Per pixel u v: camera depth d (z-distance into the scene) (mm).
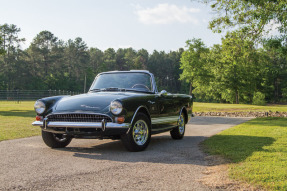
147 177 3746
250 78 56844
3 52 26281
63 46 103875
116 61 130500
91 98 5586
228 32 13273
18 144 6438
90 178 3695
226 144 6191
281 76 81812
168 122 6730
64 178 3693
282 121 11828
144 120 5652
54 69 94312
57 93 47688
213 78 59188
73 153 5398
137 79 6641
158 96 6281
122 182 3525
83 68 99500
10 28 80688
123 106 5105
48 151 5602
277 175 3605
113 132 5094
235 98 65438
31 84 81562
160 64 134125
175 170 4102
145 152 5523
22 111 18359
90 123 5086
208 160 4762
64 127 5273
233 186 3326
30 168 4215
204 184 3443
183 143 6777
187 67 59906
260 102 65375
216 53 45281
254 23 12523
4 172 3988
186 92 113375
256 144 6012
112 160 4773
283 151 5223
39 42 91812
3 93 42312
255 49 13531
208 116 17141
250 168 3986
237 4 12633
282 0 11531
